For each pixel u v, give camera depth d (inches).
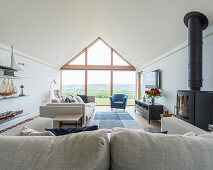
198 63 70.6
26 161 19.9
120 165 21.3
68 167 19.3
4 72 101.6
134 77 240.1
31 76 148.9
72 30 136.4
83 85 237.1
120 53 224.1
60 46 159.3
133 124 120.3
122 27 130.8
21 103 131.3
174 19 83.3
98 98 236.4
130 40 149.9
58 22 111.6
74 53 211.2
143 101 153.2
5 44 108.2
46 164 19.6
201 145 21.8
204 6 64.8
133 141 22.1
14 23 92.0
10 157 20.1
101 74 239.1
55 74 218.8
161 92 137.7
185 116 80.4
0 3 75.0
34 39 119.9
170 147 21.3
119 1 95.0
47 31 117.0
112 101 184.5
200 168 20.3
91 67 235.6
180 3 70.6
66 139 23.2
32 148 21.3
